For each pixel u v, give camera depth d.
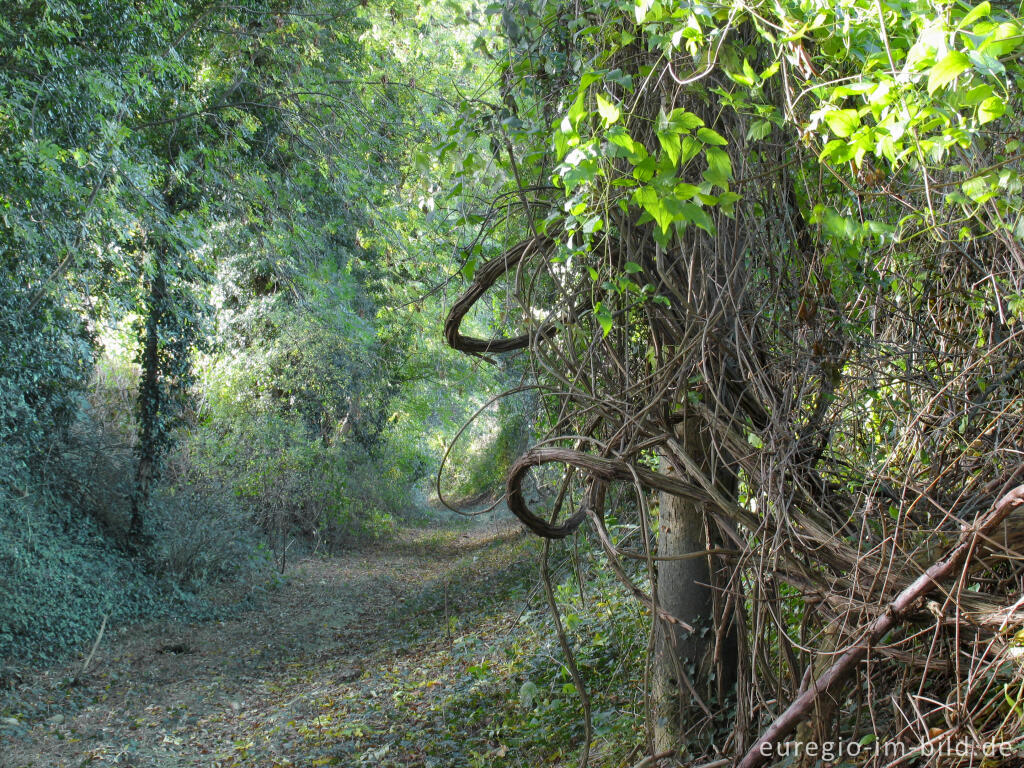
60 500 13.41
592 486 2.97
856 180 2.18
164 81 10.70
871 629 2.10
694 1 2.05
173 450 15.29
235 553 16.14
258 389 18.50
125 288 11.05
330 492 20.05
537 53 3.05
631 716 4.67
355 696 8.74
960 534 1.99
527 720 5.86
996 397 2.30
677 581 4.02
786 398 2.37
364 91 13.23
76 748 7.86
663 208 2.03
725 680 3.87
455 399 19.70
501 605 11.12
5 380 10.53
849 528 2.39
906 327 2.48
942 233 2.23
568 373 3.09
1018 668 1.98
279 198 13.82
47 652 10.67
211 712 9.23
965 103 1.71
